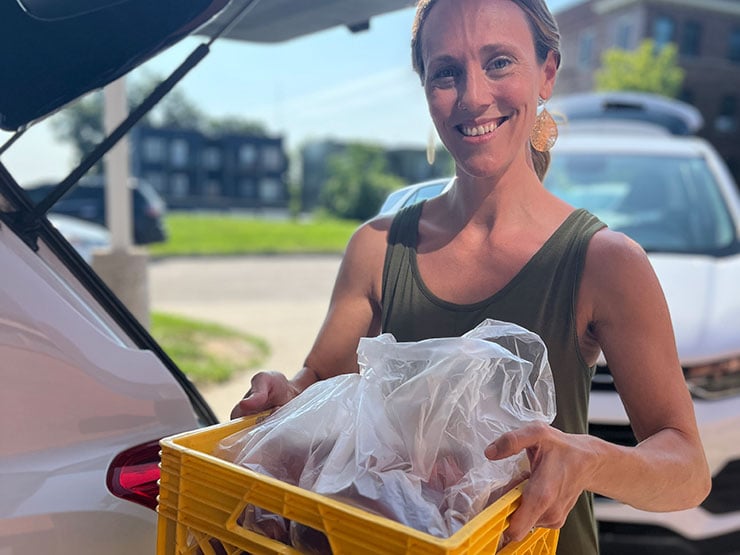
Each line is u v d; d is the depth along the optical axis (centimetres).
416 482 88
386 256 134
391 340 100
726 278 318
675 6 2792
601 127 466
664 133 462
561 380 114
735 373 262
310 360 139
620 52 2438
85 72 132
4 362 113
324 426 97
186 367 578
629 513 249
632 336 110
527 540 93
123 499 114
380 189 3122
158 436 128
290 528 88
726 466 252
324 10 195
